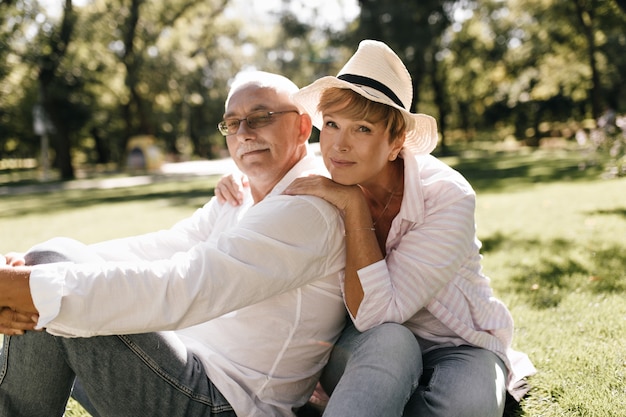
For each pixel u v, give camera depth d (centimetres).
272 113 218
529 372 236
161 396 175
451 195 198
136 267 163
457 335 205
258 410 187
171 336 179
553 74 3192
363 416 158
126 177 2386
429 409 177
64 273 157
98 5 2459
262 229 177
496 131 4566
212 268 168
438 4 2514
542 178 1168
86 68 2423
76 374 174
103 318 158
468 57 3562
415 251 193
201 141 4634
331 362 200
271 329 189
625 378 239
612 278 386
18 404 175
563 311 329
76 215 993
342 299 199
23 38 2175
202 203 1073
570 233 549
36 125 2467
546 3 2762
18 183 2341
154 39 2697
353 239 187
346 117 191
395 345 173
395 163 212
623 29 2642
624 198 754
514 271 427
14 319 159
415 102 2908
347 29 2584
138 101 2895
